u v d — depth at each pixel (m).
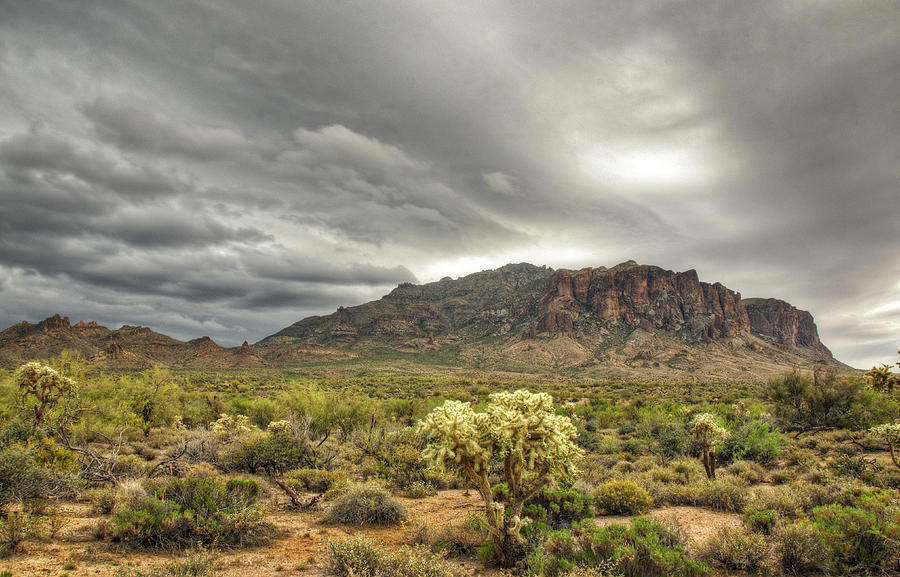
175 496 9.18
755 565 7.05
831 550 6.84
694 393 69.69
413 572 6.44
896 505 8.22
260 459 15.73
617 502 11.12
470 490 14.88
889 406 26.95
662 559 6.27
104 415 22.66
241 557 7.73
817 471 14.41
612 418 38.59
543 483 7.85
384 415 33.09
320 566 7.29
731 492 11.56
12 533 7.07
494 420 7.53
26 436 15.07
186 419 29.88
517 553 7.80
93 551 7.20
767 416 28.72
